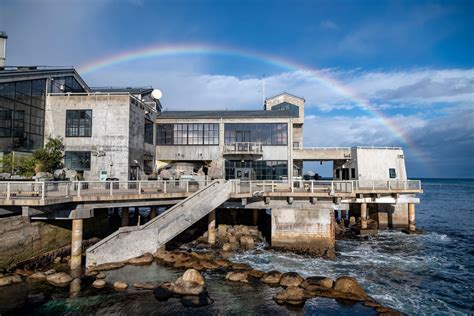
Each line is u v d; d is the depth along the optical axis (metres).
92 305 14.32
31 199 16.20
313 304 14.87
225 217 33.16
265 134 39.47
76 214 18.33
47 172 27.34
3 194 17.77
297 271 20.39
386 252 26.70
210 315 13.78
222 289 16.47
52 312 13.67
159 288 15.72
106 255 18.83
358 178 39.03
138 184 23.31
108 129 31.55
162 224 21.19
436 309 15.63
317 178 46.69
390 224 37.56
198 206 22.48
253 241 25.89
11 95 27.83
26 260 17.61
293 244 24.16
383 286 18.56
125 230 19.69
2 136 26.86
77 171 31.14
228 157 39.41
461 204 73.69
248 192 24.69
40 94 31.38
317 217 24.06
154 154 39.72
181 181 25.34
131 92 44.84
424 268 22.39
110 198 19.72
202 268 19.25
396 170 39.69
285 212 24.42
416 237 33.09
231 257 22.83
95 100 31.77
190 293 15.43
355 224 37.59
